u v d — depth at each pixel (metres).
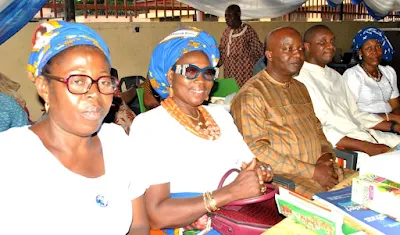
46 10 6.12
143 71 6.77
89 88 1.33
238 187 1.94
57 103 1.34
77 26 1.38
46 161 1.33
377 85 4.20
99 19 6.79
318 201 1.82
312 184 2.72
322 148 3.09
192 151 2.10
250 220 1.92
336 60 8.61
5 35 4.31
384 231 1.54
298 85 3.08
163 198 1.99
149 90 3.95
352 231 1.57
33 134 1.37
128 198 1.53
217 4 6.86
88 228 1.36
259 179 1.98
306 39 3.62
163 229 2.07
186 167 2.07
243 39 6.11
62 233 1.31
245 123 2.79
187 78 2.09
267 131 2.84
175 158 2.05
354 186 1.77
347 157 3.12
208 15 8.05
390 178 1.75
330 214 1.49
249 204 2.08
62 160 1.38
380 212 1.67
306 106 3.03
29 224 1.27
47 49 1.32
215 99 4.13
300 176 2.75
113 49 6.42
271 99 2.85
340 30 9.93
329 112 3.47
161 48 2.13
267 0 7.00
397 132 3.79
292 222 1.64
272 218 1.97
